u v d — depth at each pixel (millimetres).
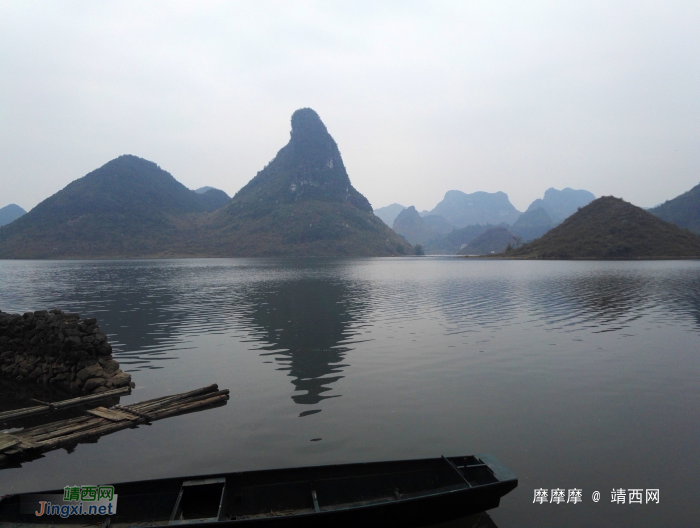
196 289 55031
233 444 11070
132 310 35562
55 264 164125
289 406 13586
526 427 11828
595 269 88812
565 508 8344
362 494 8625
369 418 12516
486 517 8148
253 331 26125
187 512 8141
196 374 17406
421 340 22797
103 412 13320
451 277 74188
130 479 9625
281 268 119125
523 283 58438
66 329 18297
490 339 22859
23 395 16078
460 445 10789
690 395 14258
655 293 44469
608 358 18875
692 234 151625
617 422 12133
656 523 7887
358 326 27312
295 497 8453
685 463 9930
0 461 10492
